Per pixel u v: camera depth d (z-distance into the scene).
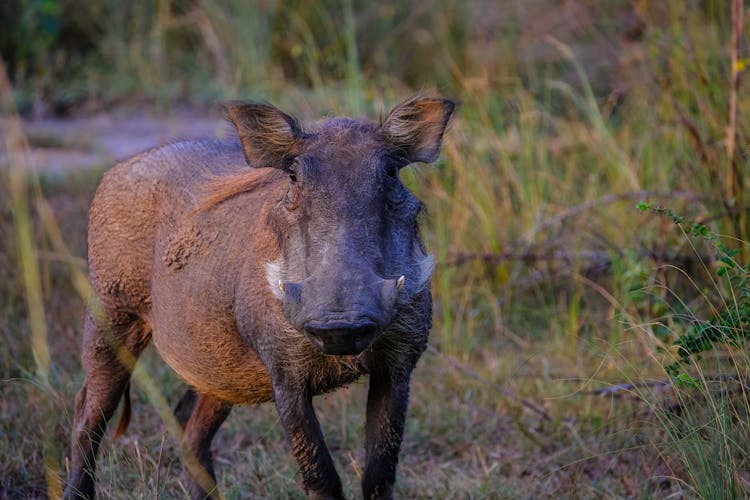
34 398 14.21
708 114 16.92
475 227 19.45
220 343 11.09
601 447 13.58
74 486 12.27
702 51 17.80
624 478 12.70
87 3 37.12
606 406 14.70
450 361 15.91
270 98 26.67
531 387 15.77
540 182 19.50
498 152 20.48
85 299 12.03
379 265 9.48
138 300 12.33
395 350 10.30
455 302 18.36
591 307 17.78
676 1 18.70
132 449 13.56
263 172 11.34
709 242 12.79
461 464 14.10
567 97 23.62
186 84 34.28
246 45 32.97
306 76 31.20
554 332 17.28
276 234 10.11
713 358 13.33
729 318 11.49
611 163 18.98
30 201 22.84
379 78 29.84
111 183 12.52
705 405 11.75
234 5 33.84
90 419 12.55
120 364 12.59
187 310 11.30
